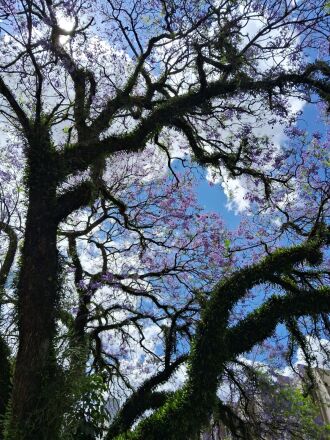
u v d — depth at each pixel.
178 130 12.90
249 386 12.59
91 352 13.45
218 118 12.73
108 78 11.67
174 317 13.15
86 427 8.55
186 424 10.11
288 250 11.89
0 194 12.20
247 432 12.33
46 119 10.59
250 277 11.52
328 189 12.69
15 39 9.73
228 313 11.12
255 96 11.64
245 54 11.25
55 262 9.70
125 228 13.47
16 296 9.35
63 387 8.28
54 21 9.88
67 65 10.73
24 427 8.01
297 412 13.58
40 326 8.91
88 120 11.59
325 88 11.52
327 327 11.81
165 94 12.60
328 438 13.62
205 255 13.74
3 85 10.04
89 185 10.73
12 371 9.63
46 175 10.14
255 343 11.69
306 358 12.42
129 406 12.72
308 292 11.79
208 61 11.47
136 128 11.60
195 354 10.79
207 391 10.41
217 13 10.91
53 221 10.05
